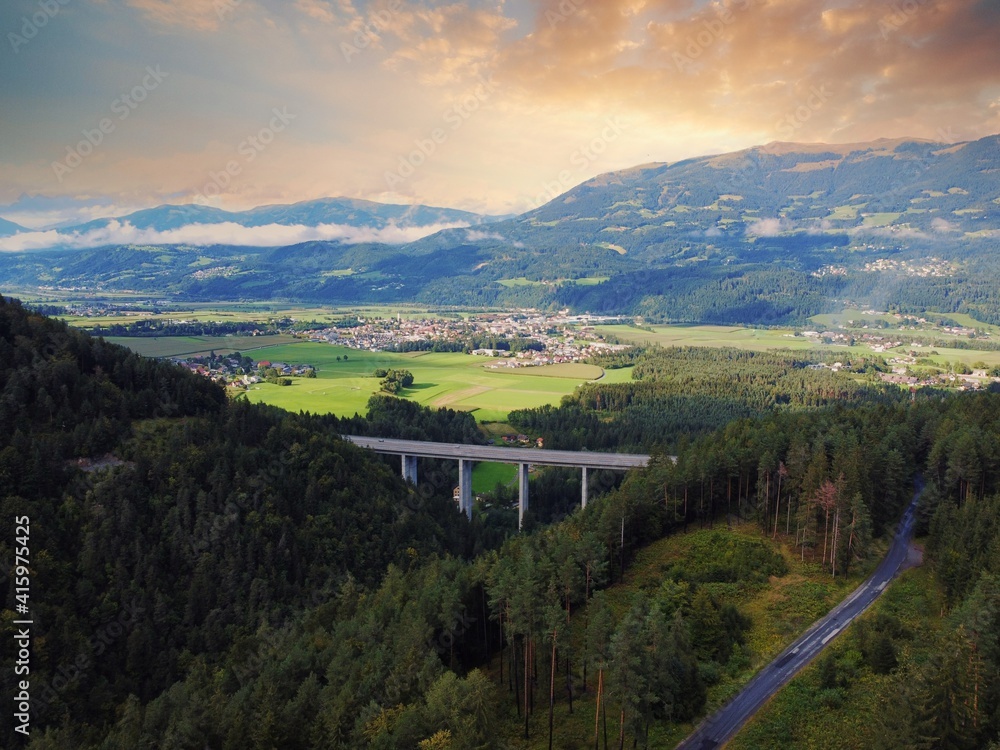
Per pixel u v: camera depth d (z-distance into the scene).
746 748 62.00
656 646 65.12
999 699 53.59
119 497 109.25
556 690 73.00
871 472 103.88
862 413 142.38
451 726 58.00
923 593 86.75
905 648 71.25
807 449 109.12
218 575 107.44
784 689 69.44
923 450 124.62
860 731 61.31
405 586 92.25
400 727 57.72
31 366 125.31
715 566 94.50
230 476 122.38
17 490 104.75
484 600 81.44
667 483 109.19
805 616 83.38
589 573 86.00
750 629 81.31
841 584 90.88
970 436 104.94
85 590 96.69
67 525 104.19
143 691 91.00
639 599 78.81
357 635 80.00
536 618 67.88
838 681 69.31
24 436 111.06
